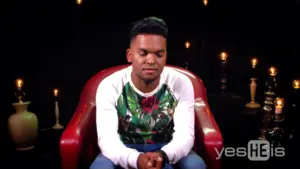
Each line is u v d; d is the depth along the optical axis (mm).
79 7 3391
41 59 3432
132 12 3688
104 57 3711
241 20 3779
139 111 1495
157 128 1509
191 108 1532
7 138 2855
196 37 3824
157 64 1363
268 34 3746
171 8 3748
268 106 2424
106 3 3605
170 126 1533
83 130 1530
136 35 1363
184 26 3811
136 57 1370
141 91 1490
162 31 1362
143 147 1502
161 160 1276
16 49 3279
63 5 3418
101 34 3666
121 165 1356
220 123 2721
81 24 3568
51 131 2854
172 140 1459
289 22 3639
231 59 3871
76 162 1446
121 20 3682
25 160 2334
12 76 3262
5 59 3223
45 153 2447
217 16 3795
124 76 1523
